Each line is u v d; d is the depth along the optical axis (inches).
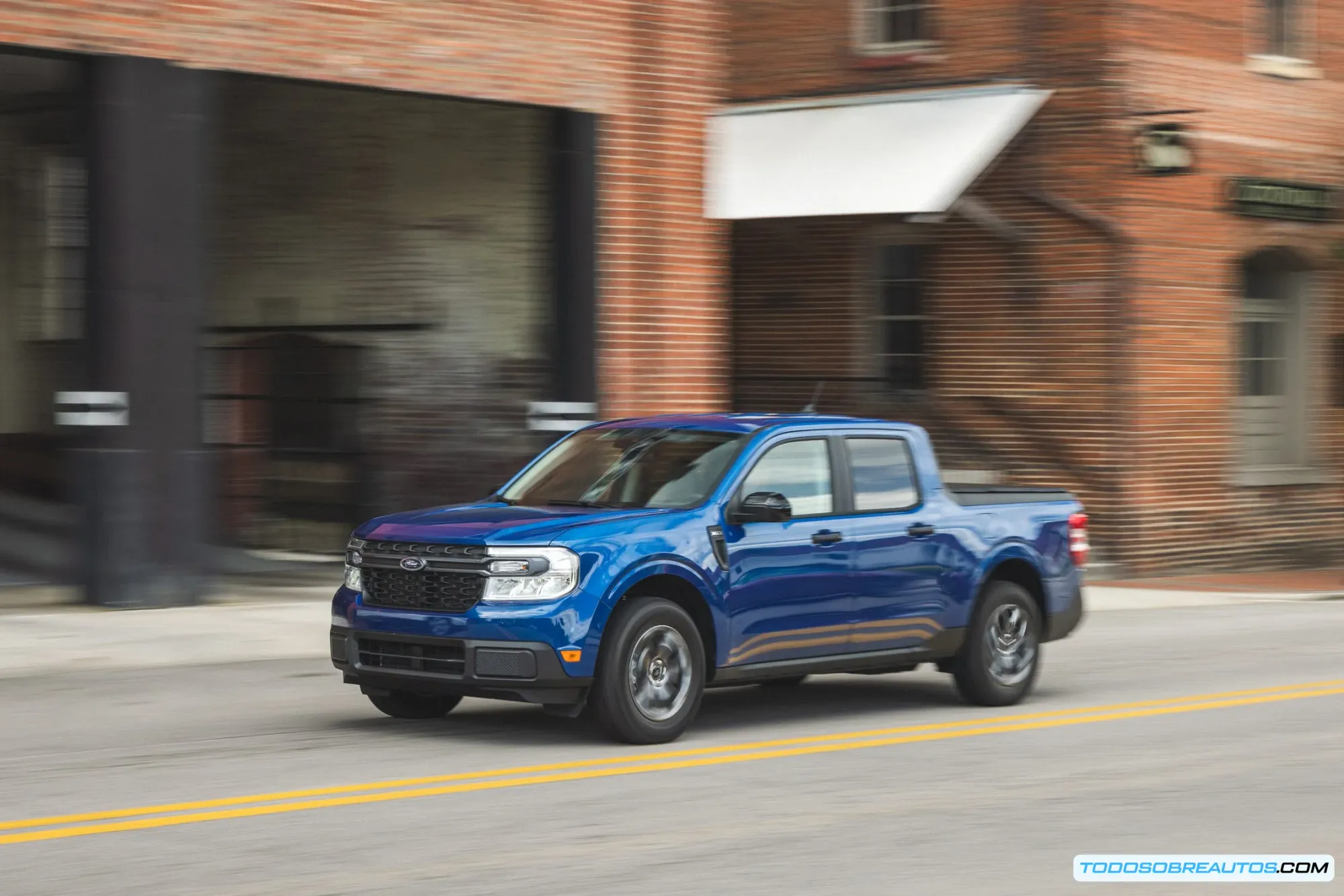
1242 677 600.7
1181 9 1002.1
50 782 391.5
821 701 536.4
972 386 1026.1
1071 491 989.8
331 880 306.8
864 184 984.3
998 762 433.1
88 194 659.4
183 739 449.4
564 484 483.8
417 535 441.4
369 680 447.2
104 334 657.6
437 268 880.9
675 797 382.6
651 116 836.6
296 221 928.9
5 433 1007.0
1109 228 967.6
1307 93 1080.2
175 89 669.3
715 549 453.1
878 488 497.7
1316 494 1090.1
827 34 1081.4
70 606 671.8
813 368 1091.3
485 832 346.3
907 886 309.9
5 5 626.5
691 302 856.3
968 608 513.7
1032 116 992.2
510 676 422.6
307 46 708.0
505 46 775.7
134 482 660.7
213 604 691.4
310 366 930.1
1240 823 365.4
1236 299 1042.7
